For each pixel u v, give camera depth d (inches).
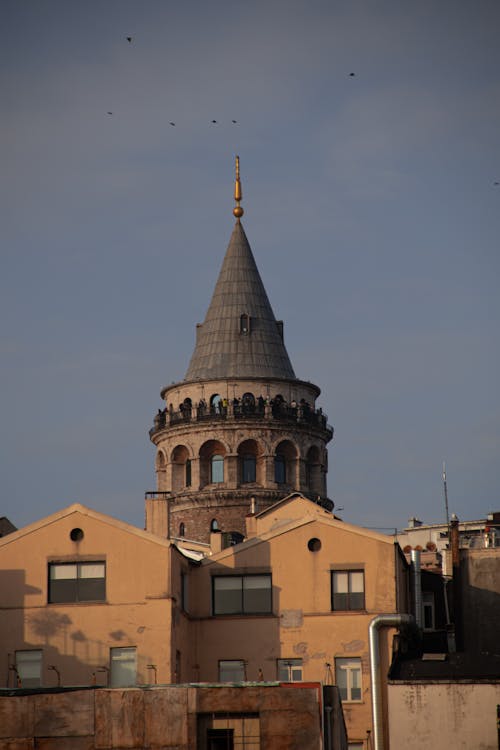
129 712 7445.9
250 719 7411.4
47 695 7485.2
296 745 7357.3
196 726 7411.4
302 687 7431.1
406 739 7746.1
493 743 7691.9
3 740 7436.0
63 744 7426.2
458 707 7751.0
